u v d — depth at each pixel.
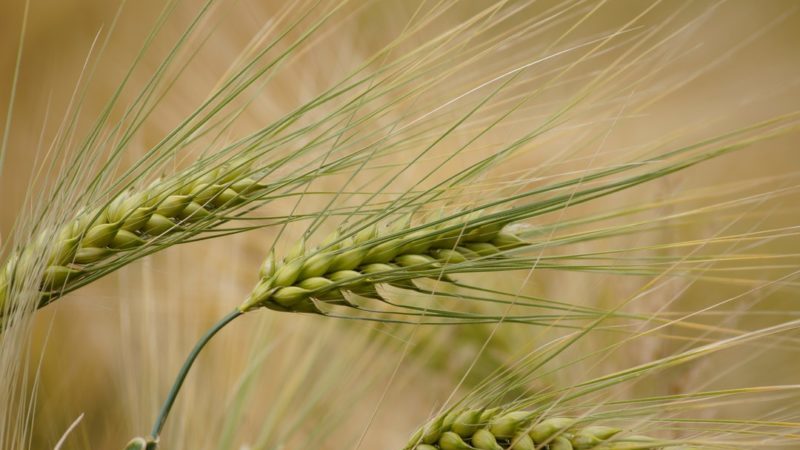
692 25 0.52
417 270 0.50
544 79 0.70
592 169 0.50
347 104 0.52
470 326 0.69
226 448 0.63
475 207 0.50
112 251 0.51
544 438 0.50
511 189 0.54
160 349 0.67
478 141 0.67
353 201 0.68
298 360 0.67
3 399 0.52
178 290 0.67
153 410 0.63
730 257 0.50
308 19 0.86
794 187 0.51
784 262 0.88
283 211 0.71
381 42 0.91
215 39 0.90
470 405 0.51
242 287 0.70
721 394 0.50
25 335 0.51
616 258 0.50
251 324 0.67
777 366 0.70
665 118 0.92
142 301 0.65
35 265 0.51
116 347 0.69
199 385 0.65
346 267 0.51
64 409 0.73
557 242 0.50
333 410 0.66
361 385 0.67
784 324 0.49
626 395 0.62
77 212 0.52
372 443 0.71
